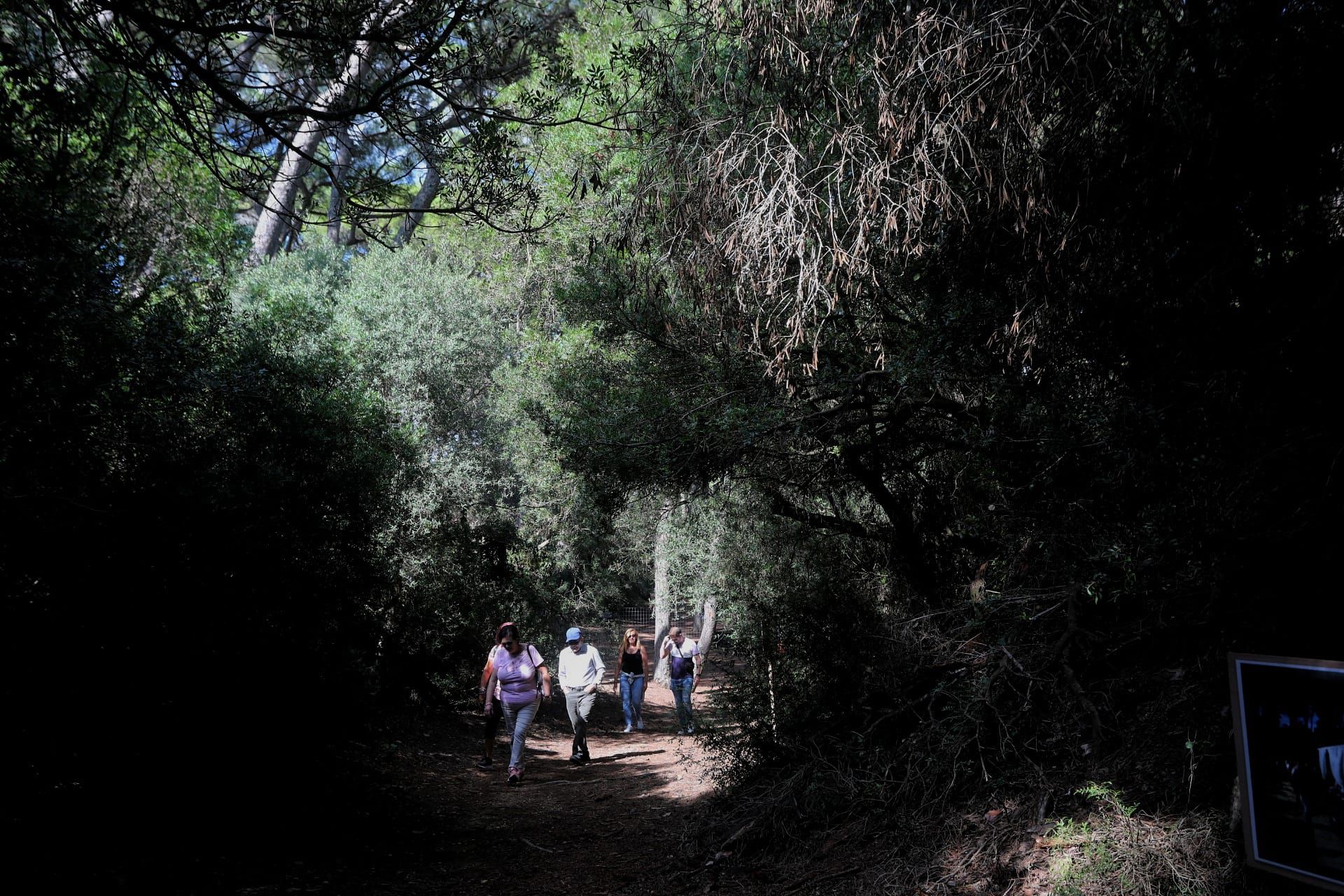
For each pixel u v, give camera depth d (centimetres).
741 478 859
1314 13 395
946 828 471
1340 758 282
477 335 1662
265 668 608
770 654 716
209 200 794
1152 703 465
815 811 557
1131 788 421
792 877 509
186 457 550
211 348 632
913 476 860
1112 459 480
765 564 1129
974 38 446
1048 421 526
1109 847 387
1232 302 438
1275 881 336
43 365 443
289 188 1118
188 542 549
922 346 619
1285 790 295
